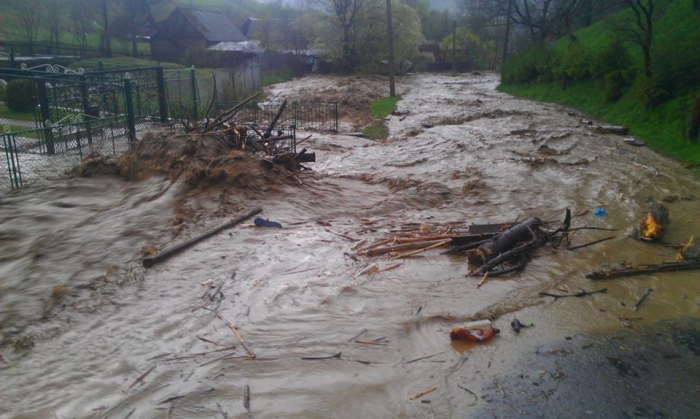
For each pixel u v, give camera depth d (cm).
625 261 950
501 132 2333
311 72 6056
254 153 1429
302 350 664
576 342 700
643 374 635
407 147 2005
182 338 686
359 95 3812
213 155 1331
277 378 610
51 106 2277
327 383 602
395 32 5925
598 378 626
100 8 5797
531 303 800
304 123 2603
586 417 561
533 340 703
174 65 4722
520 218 1175
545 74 3878
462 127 2486
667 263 927
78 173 1371
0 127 2042
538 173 1589
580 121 2614
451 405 575
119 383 599
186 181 1218
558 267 923
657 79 2258
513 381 617
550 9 5266
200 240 989
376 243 992
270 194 1223
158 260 899
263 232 1038
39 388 590
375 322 733
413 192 1334
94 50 4906
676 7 2939
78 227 1046
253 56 5466
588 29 4409
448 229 1070
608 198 1339
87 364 632
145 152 1373
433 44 8144
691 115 1867
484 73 7012
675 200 1320
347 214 1178
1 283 825
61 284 820
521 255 955
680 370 643
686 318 763
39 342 674
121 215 1103
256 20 7894
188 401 571
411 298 802
